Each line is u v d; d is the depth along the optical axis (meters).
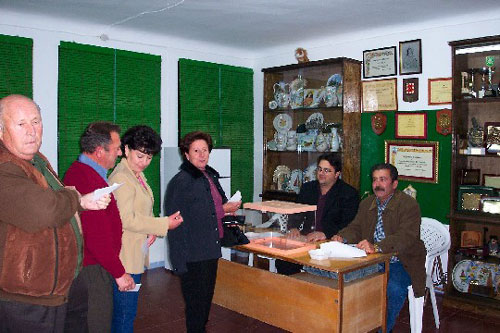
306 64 4.85
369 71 4.77
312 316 2.80
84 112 4.56
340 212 3.71
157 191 5.11
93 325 2.09
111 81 4.72
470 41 3.74
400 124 4.56
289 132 5.23
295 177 5.26
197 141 2.85
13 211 1.51
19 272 1.60
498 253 3.95
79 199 1.69
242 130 5.89
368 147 4.81
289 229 3.08
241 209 5.34
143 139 2.41
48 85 4.33
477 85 4.12
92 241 2.04
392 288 2.98
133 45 4.88
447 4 3.81
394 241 2.89
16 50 4.09
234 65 5.80
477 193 3.94
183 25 4.59
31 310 1.65
